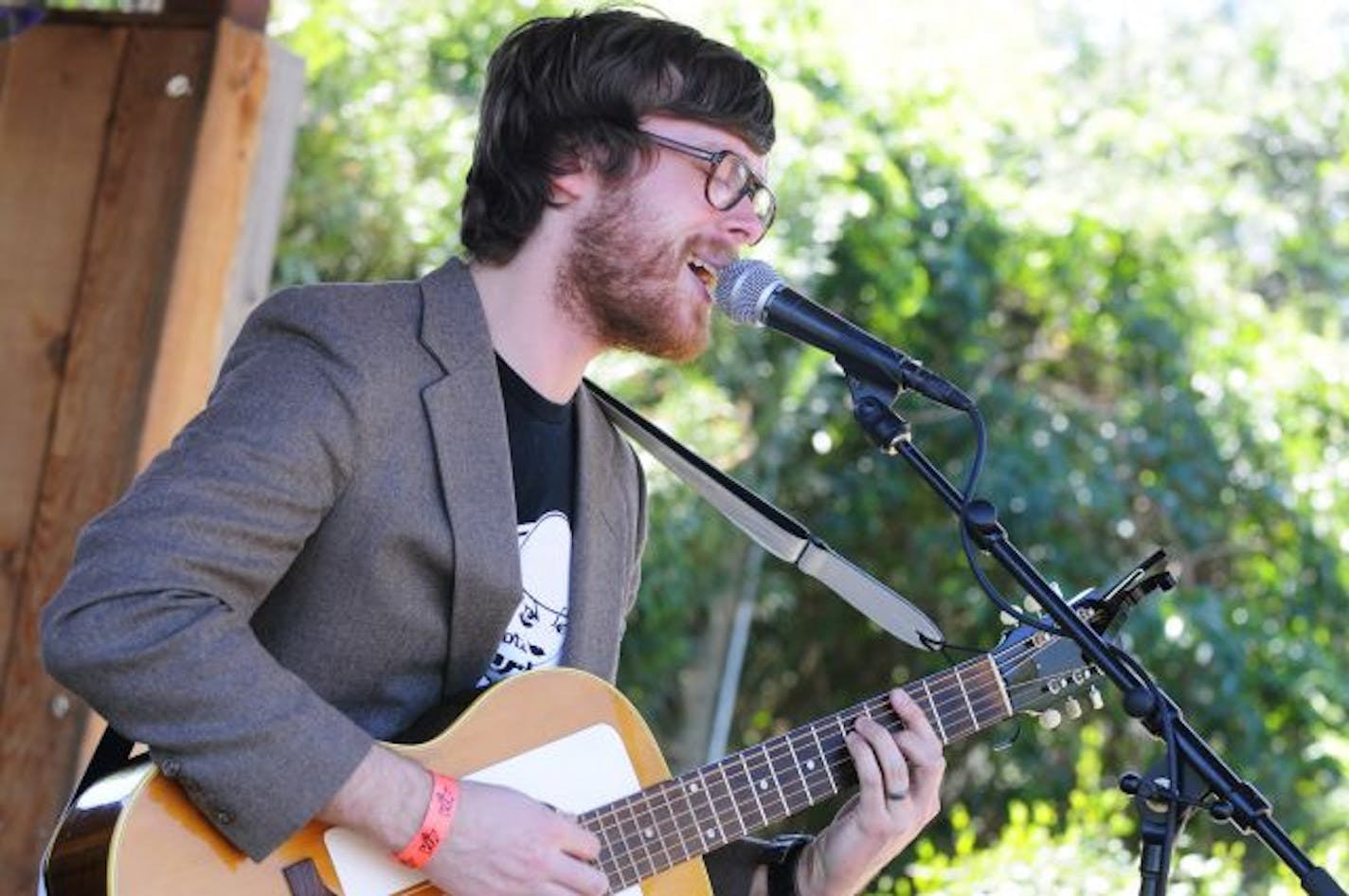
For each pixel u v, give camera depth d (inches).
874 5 439.8
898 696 129.2
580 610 126.7
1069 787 410.0
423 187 344.5
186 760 107.7
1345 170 541.3
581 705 123.2
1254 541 433.4
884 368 123.1
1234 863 287.7
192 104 175.2
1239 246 487.8
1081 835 281.9
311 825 112.3
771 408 377.1
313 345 116.2
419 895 114.3
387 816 110.8
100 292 174.7
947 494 123.1
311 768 108.6
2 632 173.5
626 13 126.1
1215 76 568.1
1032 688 131.0
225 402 113.2
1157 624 404.8
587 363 127.0
